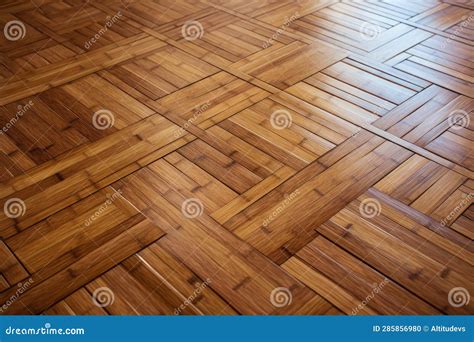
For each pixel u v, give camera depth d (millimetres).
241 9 2535
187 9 2543
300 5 2576
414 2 2596
